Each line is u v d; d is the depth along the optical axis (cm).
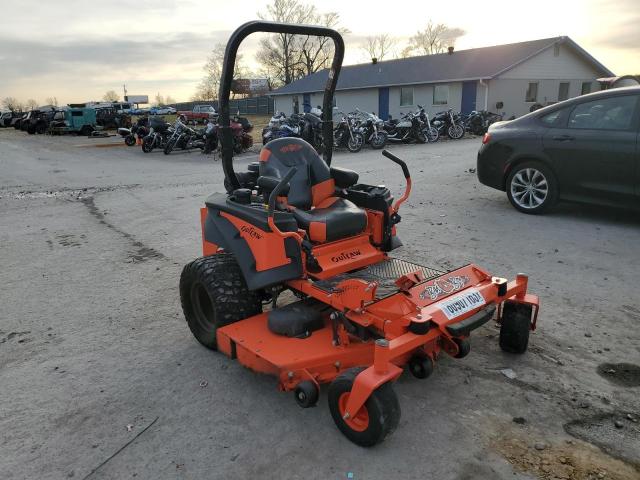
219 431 296
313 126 1588
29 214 873
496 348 376
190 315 393
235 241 362
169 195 1006
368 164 1312
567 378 338
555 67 2814
